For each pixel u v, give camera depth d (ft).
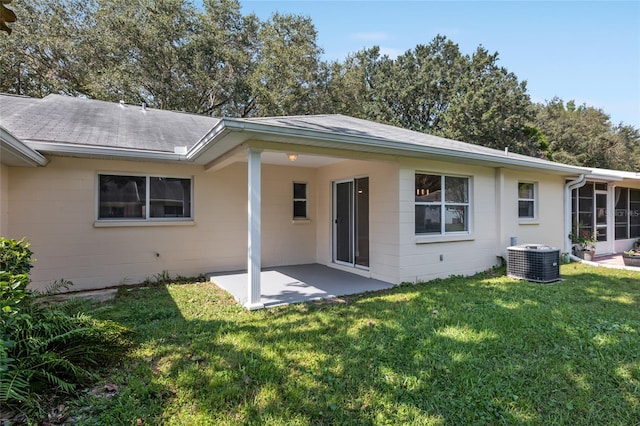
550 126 105.29
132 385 8.46
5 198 18.17
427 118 93.15
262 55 72.08
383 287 19.99
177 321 13.69
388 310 15.07
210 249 24.52
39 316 9.47
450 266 23.47
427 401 8.05
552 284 20.47
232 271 24.85
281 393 8.34
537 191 29.81
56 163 19.71
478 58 87.51
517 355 10.44
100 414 7.36
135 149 20.24
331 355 10.41
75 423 7.07
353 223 25.18
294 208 28.63
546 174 30.32
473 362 9.96
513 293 18.10
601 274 23.76
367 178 23.93
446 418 7.45
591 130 103.76
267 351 10.67
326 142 16.85
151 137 23.57
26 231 18.92
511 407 7.84
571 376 9.20
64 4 54.29
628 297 17.15
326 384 8.77
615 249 37.06
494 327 12.71
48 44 51.98
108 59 56.49
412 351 10.66
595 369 9.56
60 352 8.80
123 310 15.24
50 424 7.02
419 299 16.98
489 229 26.07
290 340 11.58
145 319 13.98
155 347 10.89
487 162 23.88
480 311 14.76
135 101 58.34
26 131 19.02
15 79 54.39
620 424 7.26
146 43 57.11
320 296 18.02
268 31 71.10
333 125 21.35
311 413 7.59
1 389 6.56
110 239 21.21
